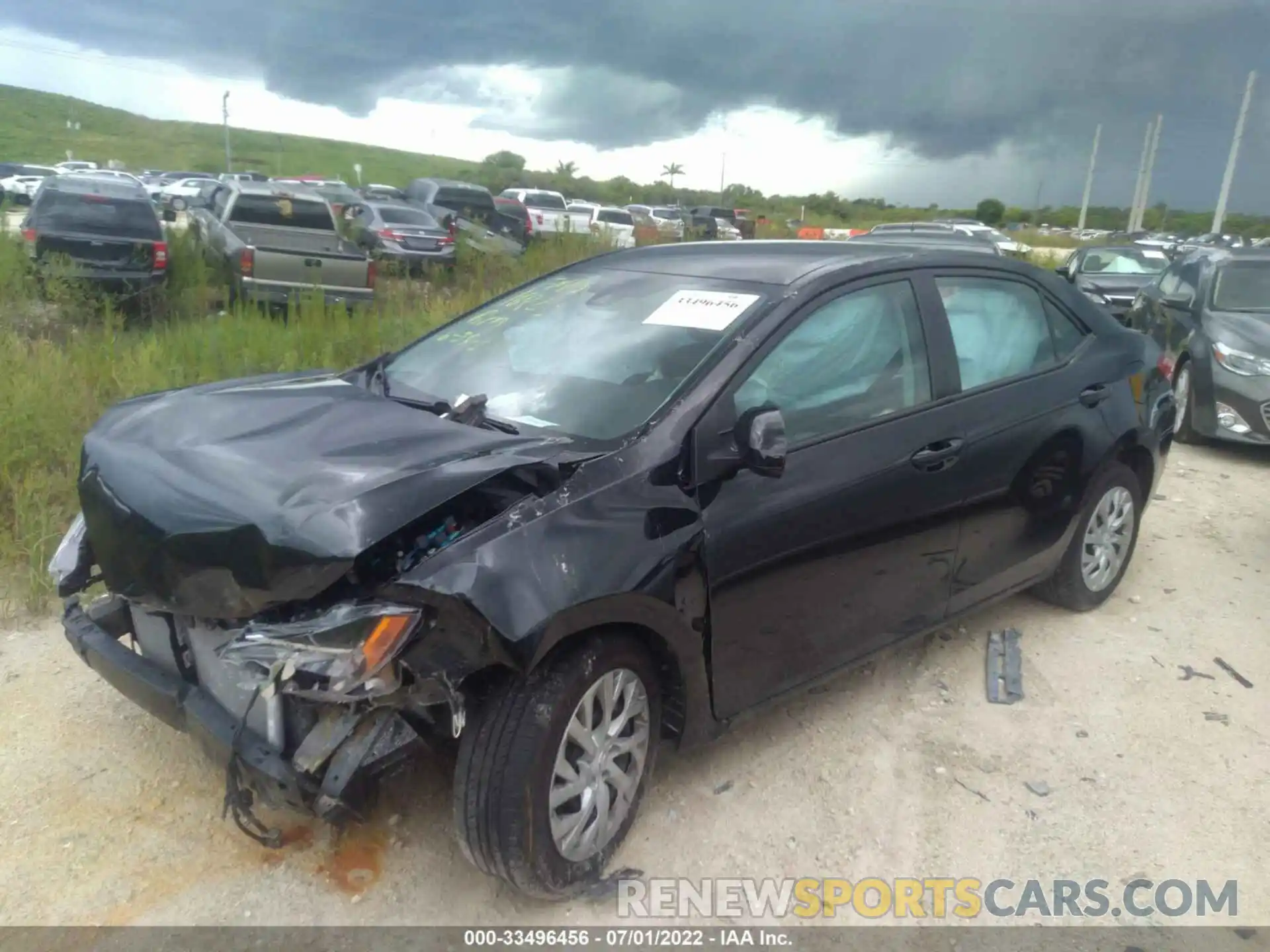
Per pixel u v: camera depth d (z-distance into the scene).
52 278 10.50
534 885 2.92
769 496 3.41
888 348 3.95
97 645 3.31
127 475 3.08
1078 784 3.79
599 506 3.01
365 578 2.73
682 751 3.41
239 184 14.75
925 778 3.79
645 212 37.59
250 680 2.87
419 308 12.37
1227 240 26.33
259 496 2.79
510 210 25.39
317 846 3.25
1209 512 6.93
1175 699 4.41
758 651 3.50
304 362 8.56
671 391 3.41
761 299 3.71
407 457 2.96
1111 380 4.90
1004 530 4.42
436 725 2.83
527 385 3.69
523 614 2.71
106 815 3.33
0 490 5.38
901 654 4.73
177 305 12.17
